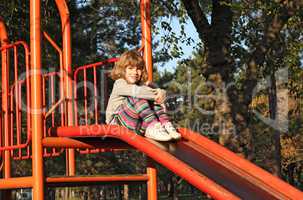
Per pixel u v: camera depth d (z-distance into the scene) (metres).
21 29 12.74
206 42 11.76
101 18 18.11
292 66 13.93
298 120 25.80
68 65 7.74
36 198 5.68
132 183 6.77
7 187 6.01
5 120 7.09
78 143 6.00
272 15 11.10
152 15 12.96
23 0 12.11
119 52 18.88
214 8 11.59
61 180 5.86
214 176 4.46
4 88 7.20
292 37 13.64
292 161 28.88
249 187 4.30
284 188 4.29
